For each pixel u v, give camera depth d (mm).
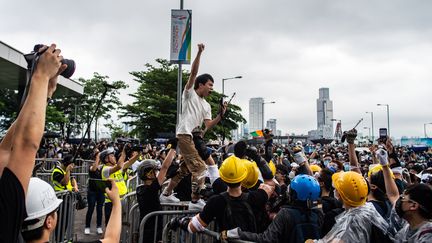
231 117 39875
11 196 1689
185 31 11031
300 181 3582
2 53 13625
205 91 5656
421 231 3092
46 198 2135
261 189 4133
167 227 4664
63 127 48969
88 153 16625
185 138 5426
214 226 4645
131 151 8625
